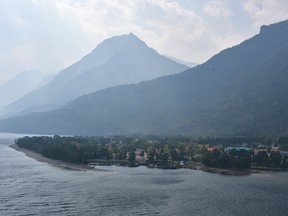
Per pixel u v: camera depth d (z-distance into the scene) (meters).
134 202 188.62
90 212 168.12
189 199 198.25
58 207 174.50
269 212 176.25
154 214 167.62
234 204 189.50
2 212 163.50
